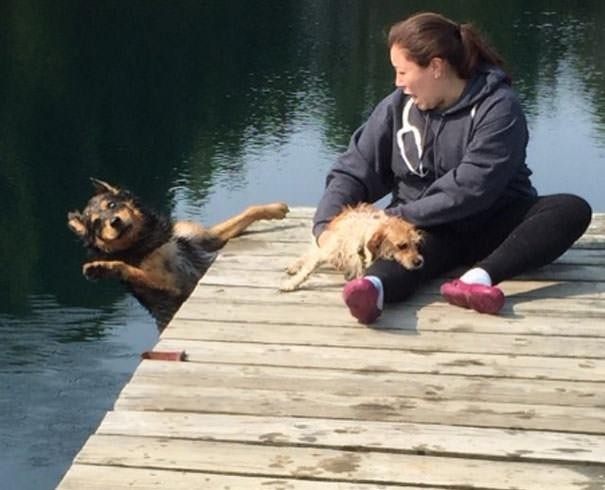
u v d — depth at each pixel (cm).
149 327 1009
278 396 314
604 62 2148
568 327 363
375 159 412
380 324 365
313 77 2030
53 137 1684
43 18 2541
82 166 1545
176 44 2327
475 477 272
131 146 1617
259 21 2631
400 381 324
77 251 1241
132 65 2128
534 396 315
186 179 1438
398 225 381
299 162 1473
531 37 2445
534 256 384
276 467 277
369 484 269
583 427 297
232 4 2834
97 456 281
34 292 1105
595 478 272
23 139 1680
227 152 1545
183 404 309
